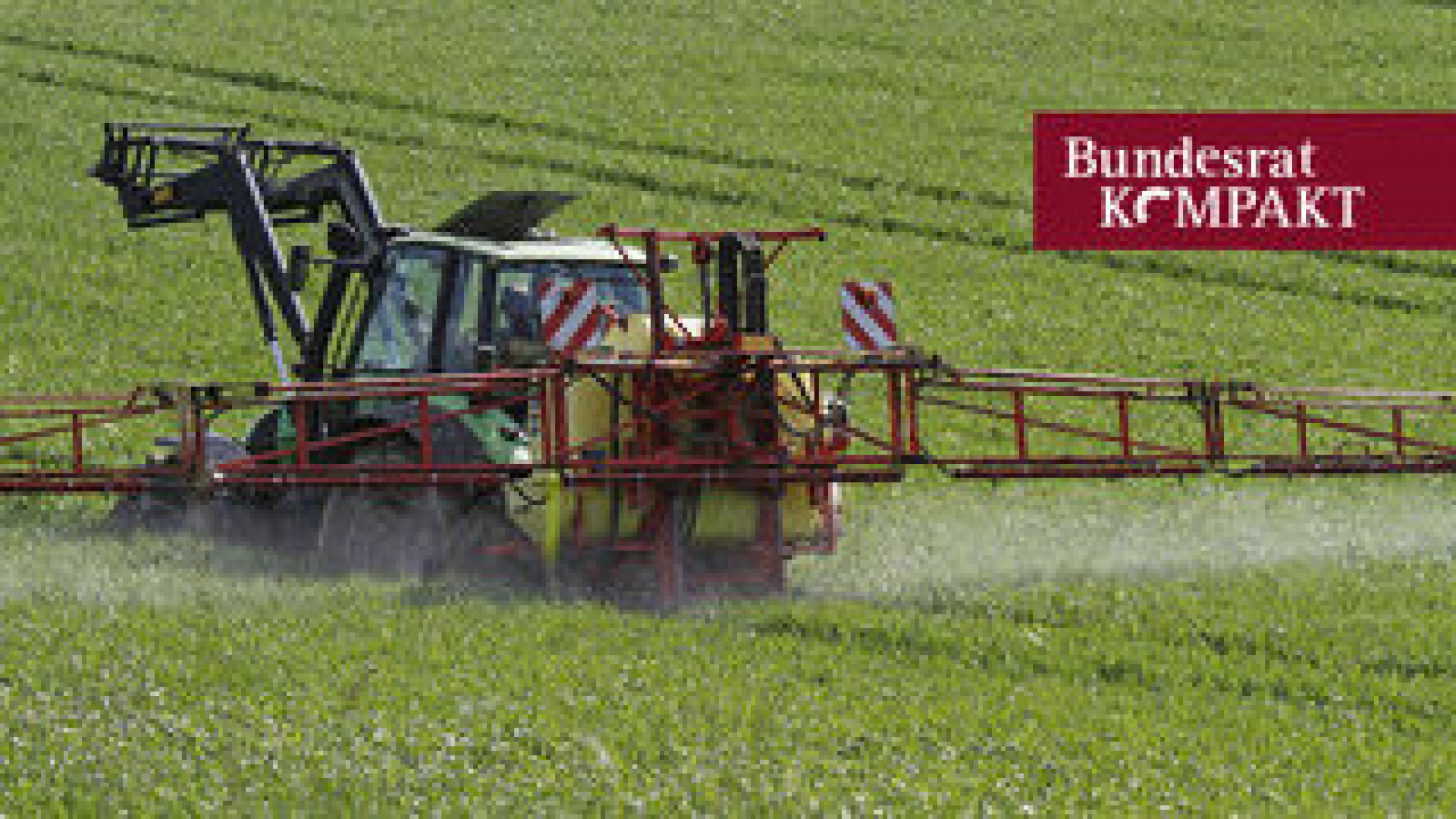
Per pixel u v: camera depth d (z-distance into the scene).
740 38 173.25
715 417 42.41
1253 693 34.31
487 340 44.44
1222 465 46.84
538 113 139.12
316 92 141.75
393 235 48.72
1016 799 26.16
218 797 24.67
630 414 42.41
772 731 29.31
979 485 65.44
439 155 125.88
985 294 105.19
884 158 135.00
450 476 40.41
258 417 73.88
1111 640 38.50
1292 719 31.97
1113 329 98.75
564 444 40.91
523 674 32.00
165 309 91.81
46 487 42.12
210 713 28.75
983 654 36.25
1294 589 44.50
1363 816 26.11
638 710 29.88
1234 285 112.38
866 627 37.72
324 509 45.50
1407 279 113.69
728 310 42.78
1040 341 95.88
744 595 43.25
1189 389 46.59
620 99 146.62
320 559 45.34
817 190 124.25
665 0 188.62
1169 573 47.50
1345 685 34.81
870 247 113.25
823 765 27.30
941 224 119.38
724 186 122.69
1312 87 164.75
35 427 67.50
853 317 43.19
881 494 62.75
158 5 170.50
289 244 105.44
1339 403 49.31
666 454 41.75
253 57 150.50
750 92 152.38
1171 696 33.25
